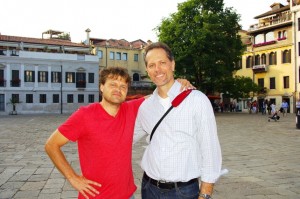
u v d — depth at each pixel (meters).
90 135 2.40
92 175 2.42
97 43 54.47
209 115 2.43
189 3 33.91
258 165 8.01
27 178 6.63
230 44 34.34
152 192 2.54
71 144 12.05
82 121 2.40
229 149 10.71
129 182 2.59
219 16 33.69
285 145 11.55
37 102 44.16
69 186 5.99
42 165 8.03
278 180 6.46
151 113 2.56
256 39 46.88
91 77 47.72
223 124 21.36
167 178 2.43
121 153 2.45
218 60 34.19
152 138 2.55
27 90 43.50
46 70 44.84
